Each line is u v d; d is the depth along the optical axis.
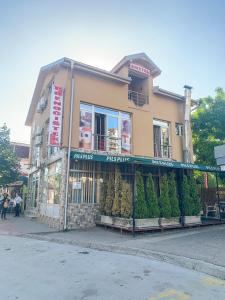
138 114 15.34
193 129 20.09
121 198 11.60
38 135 17.73
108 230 11.82
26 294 4.64
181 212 12.60
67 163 12.46
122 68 15.70
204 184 18.67
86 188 12.98
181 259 6.75
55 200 13.39
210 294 4.71
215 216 16.06
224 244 8.43
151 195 11.77
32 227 13.07
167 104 16.83
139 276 5.64
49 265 6.55
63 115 12.95
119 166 13.09
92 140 13.55
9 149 23.47
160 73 16.45
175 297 4.52
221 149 10.24
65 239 9.79
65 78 13.43
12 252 8.12
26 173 26.62
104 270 6.08
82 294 4.62
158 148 16.17
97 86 14.16
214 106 19.70
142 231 11.09
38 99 20.20
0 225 13.90
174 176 12.81
